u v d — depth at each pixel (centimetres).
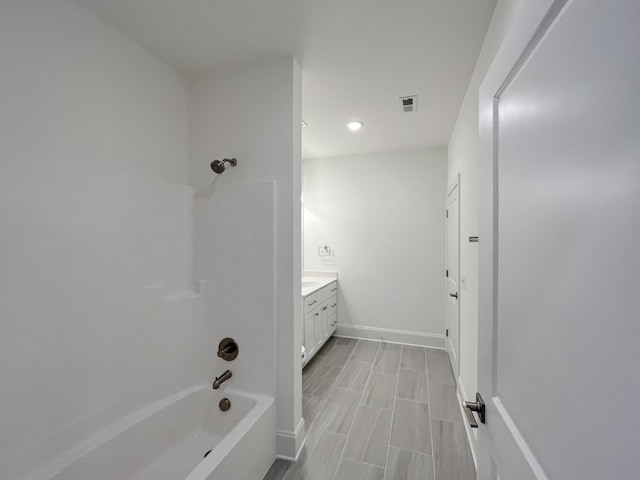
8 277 102
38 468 109
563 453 43
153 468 147
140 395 150
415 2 127
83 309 125
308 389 245
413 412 211
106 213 136
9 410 102
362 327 369
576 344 40
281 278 169
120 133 146
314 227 385
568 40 43
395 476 153
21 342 105
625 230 32
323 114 244
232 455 126
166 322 165
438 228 340
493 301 73
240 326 174
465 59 168
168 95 174
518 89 60
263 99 172
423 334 346
